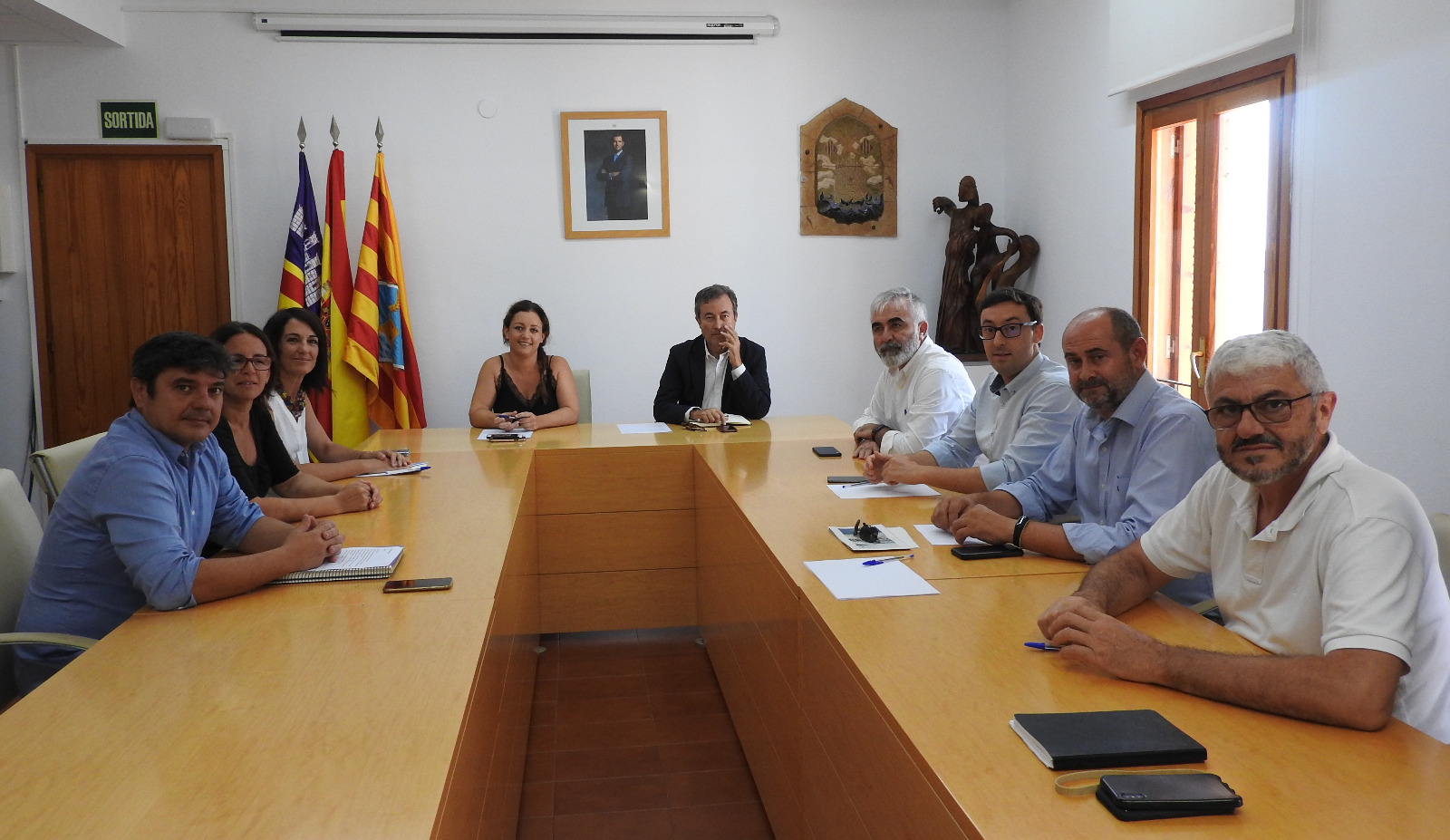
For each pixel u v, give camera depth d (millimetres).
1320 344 3691
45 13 4695
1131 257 4828
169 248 5465
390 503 2812
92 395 5480
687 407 4555
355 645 1617
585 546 3816
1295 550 1497
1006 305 2871
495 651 1852
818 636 1763
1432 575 1420
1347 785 1105
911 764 1232
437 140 5633
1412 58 3229
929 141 6023
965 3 5980
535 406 4586
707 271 5906
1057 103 5473
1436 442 3191
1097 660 1437
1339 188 3568
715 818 2572
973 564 2074
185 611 1821
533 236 5754
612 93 5750
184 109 5410
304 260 5230
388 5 5516
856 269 6023
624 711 3271
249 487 2590
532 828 2529
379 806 1088
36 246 5363
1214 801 1036
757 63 5848
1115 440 2271
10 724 1316
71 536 1944
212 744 1249
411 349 5449
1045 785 1111
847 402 6086
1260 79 3963
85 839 1022
